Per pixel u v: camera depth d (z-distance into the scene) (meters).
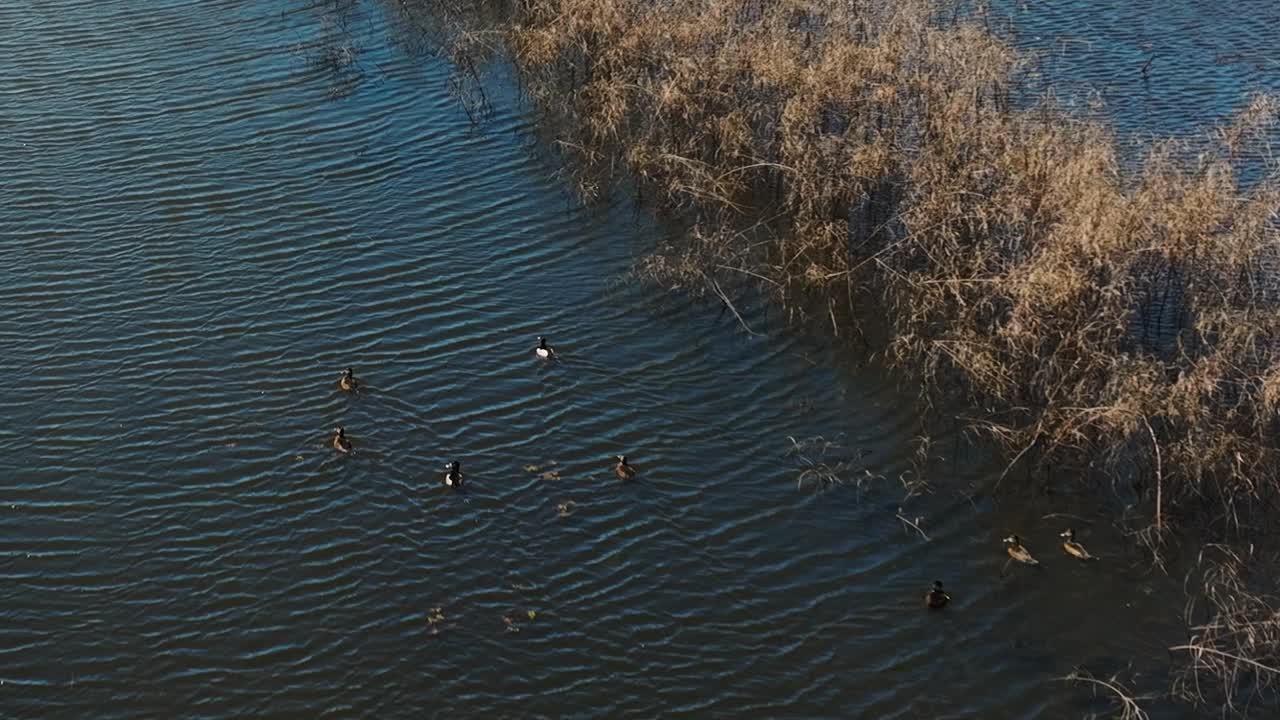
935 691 21.97
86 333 30.62
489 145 38.88
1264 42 43.78
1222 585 23.77
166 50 44.91
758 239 34.16
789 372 29.47
